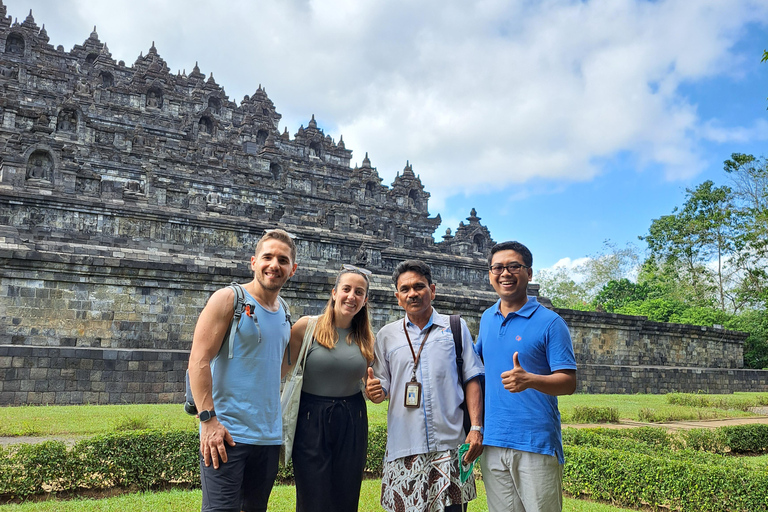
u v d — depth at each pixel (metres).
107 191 32.44
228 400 5.65
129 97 59.34
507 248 6.36
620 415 24.58
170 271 24.58
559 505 5.93
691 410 26.80
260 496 5.76
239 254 35.47
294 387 6.20
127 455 10.62
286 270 5.98
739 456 17.70
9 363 19.92
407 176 70.12
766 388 47.94
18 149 32.41
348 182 62.69
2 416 16.45
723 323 56.66
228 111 70.12
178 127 60.00
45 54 64.69
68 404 20.53
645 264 75.81
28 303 22.27
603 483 11.78
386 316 30.55
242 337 5.69
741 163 67.12
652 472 11.15
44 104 53.72
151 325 24.36
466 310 34.00
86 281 23.31
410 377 6.19
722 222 67.75
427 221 66.62
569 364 5.86
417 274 6.35
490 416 6.15
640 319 42.41
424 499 5.87
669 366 44.59
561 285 85.44
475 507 9.92
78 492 10.34
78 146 44.62
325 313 6.41
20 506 8.86
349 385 6.27
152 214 32.94
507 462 5.95
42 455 10.07
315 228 38.97
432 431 6.03
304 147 69.25
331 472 6.14
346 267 6.41
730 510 10.23
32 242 27.64
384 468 6.25
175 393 22.27
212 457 5.30
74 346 22.84
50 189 31.25
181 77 71.88
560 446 6.05
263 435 5.68
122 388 21.42
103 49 67.19
